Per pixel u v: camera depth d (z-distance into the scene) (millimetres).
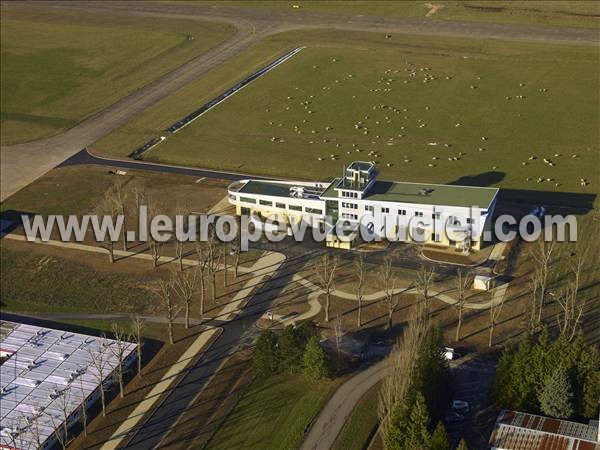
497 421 189875
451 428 194000
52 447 195750
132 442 195000
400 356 197375
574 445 180500
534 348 198750
